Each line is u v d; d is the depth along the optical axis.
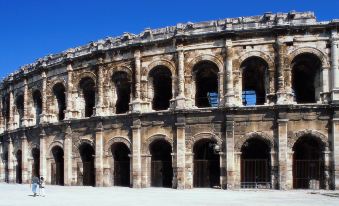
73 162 59.66
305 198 39.12
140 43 54.78
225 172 49.69
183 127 51.47
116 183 57.09
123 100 62.22
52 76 64.12
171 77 53.81
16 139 71.31
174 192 46.56
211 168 56.34
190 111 51.12
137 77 54.88
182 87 52.34
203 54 52.34
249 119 49.66
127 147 55.31
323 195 42.06
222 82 51.38
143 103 54.59
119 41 57.22
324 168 48.00
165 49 54.16
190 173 51.16
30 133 67.38
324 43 49.66
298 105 48.31
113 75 57.53
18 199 41.25
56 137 62.31
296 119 48.66
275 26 49.78
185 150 51.38
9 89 74.38
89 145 58.88
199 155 56.66
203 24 52.94
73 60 60.91
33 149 66.94
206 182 52.09
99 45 58.16
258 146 56.44
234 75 51.06
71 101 60.72
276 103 49.12
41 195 45.09
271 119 49.09
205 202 36.09
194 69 53.19
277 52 50.03
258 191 46.81
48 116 63.97
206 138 50.81
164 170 55.38
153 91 55.56
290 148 48.41
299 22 50.03
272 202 35.84
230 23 51.38
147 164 53.53
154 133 53.31
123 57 56.62
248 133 49.56
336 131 47.56
